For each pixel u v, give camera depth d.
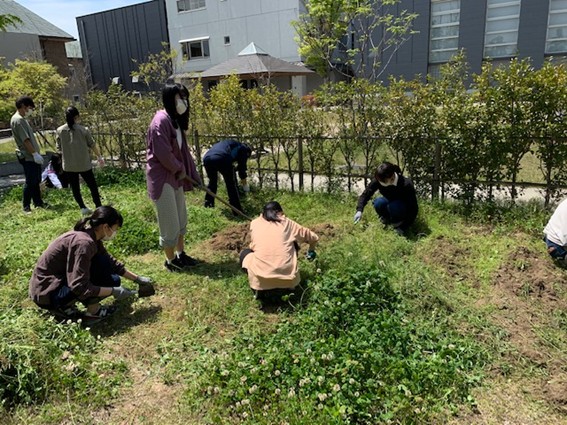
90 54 36.88
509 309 3.68
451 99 5.81
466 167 5.76
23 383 2.89
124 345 3.51
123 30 34.31
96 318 3.82
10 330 3.21
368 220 5.66
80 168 6.71
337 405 2.61
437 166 5.88
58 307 3.64
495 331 3.40
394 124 6.21
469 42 19.36
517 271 4.16
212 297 4.14
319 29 15.34
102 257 3.93
